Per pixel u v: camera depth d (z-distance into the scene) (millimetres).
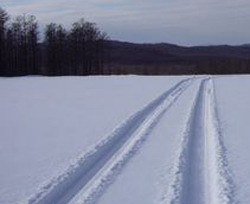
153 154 11539
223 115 18781
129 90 34344
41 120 18375
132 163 10641
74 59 95250
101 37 97500
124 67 108188
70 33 94812
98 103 24797
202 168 10109
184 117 18219
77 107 23000
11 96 30562
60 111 21359
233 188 8570
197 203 7828
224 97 26891
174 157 11133
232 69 109062
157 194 8305
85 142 13305
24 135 14789
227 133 14508
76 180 9367
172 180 9125
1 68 85750
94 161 10969
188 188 8672
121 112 20359
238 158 11008
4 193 8469
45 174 9750
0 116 19812
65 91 34719
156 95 28812
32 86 42156
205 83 40844
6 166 10562
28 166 10516
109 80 51562
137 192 8445
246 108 21203
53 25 93000
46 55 92688
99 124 16906
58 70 93312
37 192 8375
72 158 11203
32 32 90250
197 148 12227
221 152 11539
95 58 97125
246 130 15031
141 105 23062
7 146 12977
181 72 107375
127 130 15383
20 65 89125
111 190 8586
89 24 96250
